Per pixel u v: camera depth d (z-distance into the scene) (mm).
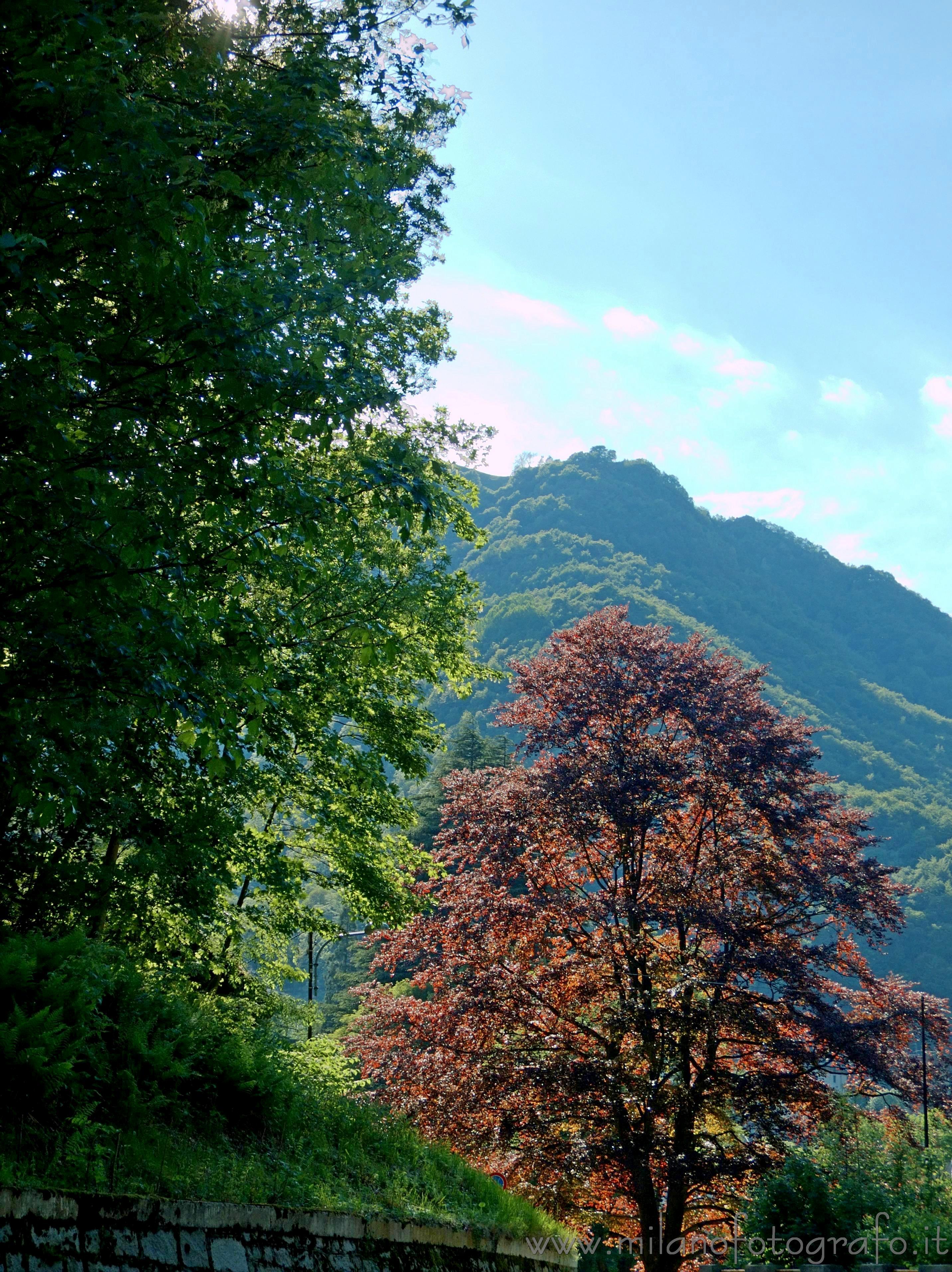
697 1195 19438
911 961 134750
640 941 19219
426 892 20641
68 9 5465
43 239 5957
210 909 12555
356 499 13133
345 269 8133
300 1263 6551
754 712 21172
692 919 18297
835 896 19406
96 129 5566
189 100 6812
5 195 5887
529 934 20328
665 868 20234
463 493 16359
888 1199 12016
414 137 10555
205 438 6930
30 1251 4648
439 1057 19234
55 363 6176
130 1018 7617
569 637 22719
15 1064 6094
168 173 6043
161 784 10852
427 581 15477
